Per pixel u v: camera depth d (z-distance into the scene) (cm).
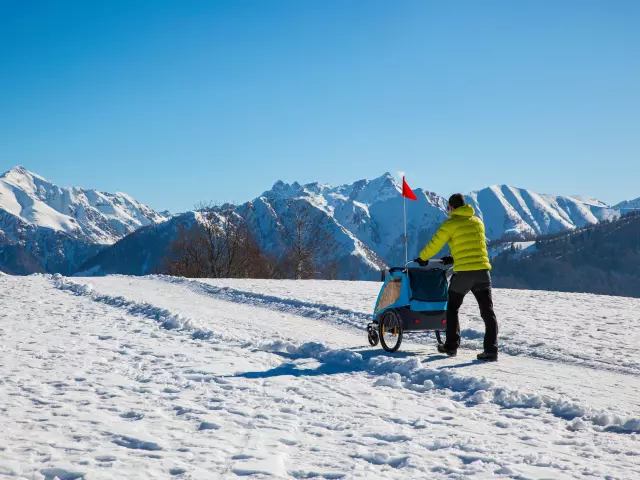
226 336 1004
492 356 799
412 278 863
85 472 366
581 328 1094
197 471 376
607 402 581
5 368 716
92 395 588
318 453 427
